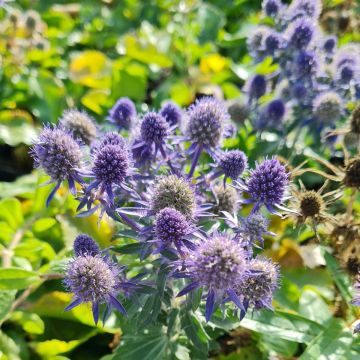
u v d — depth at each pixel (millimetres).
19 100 332
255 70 311
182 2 391
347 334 176
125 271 166
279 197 153
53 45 379
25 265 219
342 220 186
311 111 242
